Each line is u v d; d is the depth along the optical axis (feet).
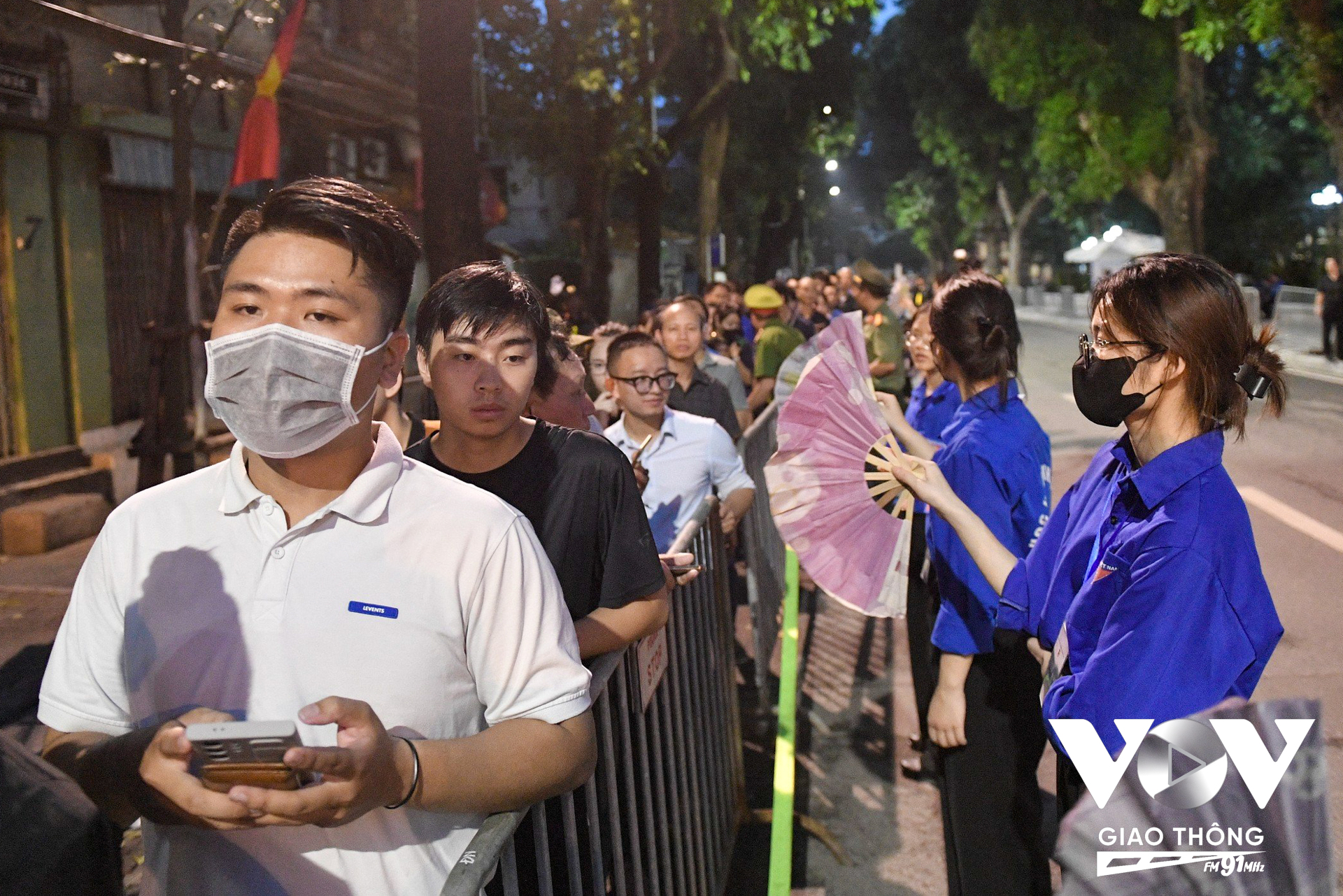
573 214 60.23
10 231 28.53
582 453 7.87
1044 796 13.14
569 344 10.31
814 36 45.16
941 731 9.53
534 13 45.14
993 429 9.48
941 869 12.08
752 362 39.65
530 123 46.42
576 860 6.82
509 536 5.02
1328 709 14.80
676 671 9.98
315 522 4.79
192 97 31.63
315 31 40.73
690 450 13.71
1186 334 5.84
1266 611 5.76
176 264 24.89
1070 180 131.23
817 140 93.15
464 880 4.65
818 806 13.58
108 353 32.22
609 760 7.49
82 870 3.78
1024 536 9.50
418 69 25.20
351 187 4.86
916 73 134.00
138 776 4.28
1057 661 6.48
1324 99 64.34
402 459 5.03
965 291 9.66
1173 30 88.48
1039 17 88.63
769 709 16.30
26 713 16.40
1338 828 10.51
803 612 21.36
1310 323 73.05
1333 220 97.19
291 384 4.50
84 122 29.81
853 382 9.20
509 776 4.75
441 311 7.62
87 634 4.97
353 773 4.17
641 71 47.50
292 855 4.85
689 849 9.99
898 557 9.51
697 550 11.49
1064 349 86.89
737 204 107.24
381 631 4.76
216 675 4.76
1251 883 5.20
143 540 4.93
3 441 28.86
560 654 5.09
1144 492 5.93
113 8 30.50
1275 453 35.14
